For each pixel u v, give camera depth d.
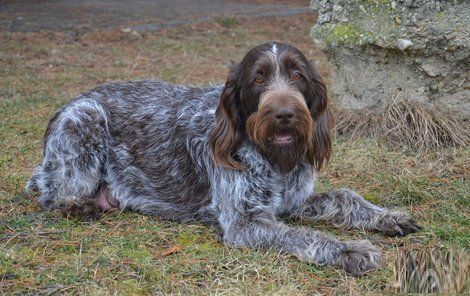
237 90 2.64
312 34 3.68
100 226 2.76
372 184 3.06
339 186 3.05
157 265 2.51
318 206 2.79
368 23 3.49
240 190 2.67
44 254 2.58
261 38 6.18
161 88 2.98
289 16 7.33
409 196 2.93
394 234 2.68
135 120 2.91
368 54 3.53
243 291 2.38
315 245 2.52
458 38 3.35
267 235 2.59
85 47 5.64
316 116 2.67
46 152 2.93
